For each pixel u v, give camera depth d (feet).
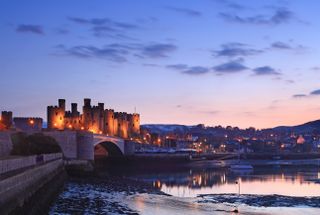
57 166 346.95
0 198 150.30
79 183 401.90
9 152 374.02
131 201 314.14
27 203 196.13
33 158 231.09
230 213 283.38
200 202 332.80
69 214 241.14
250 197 369.71
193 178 618.44
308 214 288.71
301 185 524.11
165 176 642.22
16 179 174.29
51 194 279.49
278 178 631.56
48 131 552.00
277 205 325.21
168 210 283.79
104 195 335.47
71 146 553.64
